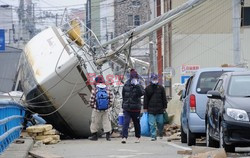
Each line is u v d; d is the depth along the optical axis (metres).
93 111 30.23
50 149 23.56
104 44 39.12
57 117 33.66
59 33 34.44
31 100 33.09
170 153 20.86
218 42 66.69
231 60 66.19
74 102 32.47
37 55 33.94
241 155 18.27
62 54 32.16
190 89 24.69
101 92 30.08
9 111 23.30
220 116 18.91
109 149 23.28
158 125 30.08
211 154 15.70
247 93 19.44
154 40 67.25
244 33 65.94
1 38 53.19
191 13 66.75
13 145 22.14
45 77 31.80
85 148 24.02
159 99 29.22
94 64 34.03
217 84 22.16
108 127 30.52
